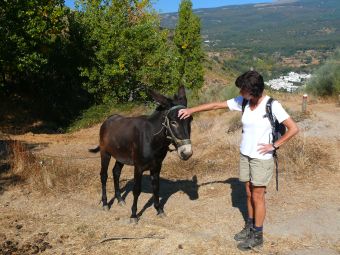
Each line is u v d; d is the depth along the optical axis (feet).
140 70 44.73
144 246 11.20
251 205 11.30
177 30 76.84
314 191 14.79
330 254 10.56
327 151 19.17
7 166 18.12
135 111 40.91
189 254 10.74
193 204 14.26
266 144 9.95
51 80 49.49
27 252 10.98
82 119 40.57
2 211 13.91
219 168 18.37
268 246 11.03
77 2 47.09
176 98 11.66
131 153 12.80
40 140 28.84
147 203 14.61
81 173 17.90
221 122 26.78
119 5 45.06
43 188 15.84
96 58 45.03
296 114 24.90
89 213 13.75
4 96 47.09
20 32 37.52
